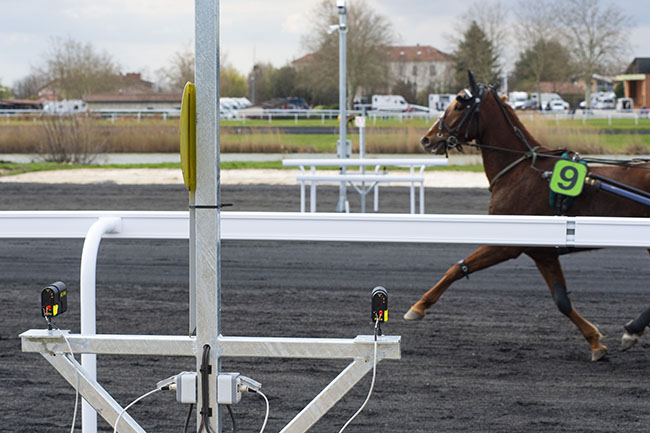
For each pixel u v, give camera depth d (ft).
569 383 16.74
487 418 14.71
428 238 14.21
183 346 9.39
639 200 18.37
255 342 9.25
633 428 14.23
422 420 14.62
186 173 8.91
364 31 194.90
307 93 237.04
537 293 25.26
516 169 20.49
